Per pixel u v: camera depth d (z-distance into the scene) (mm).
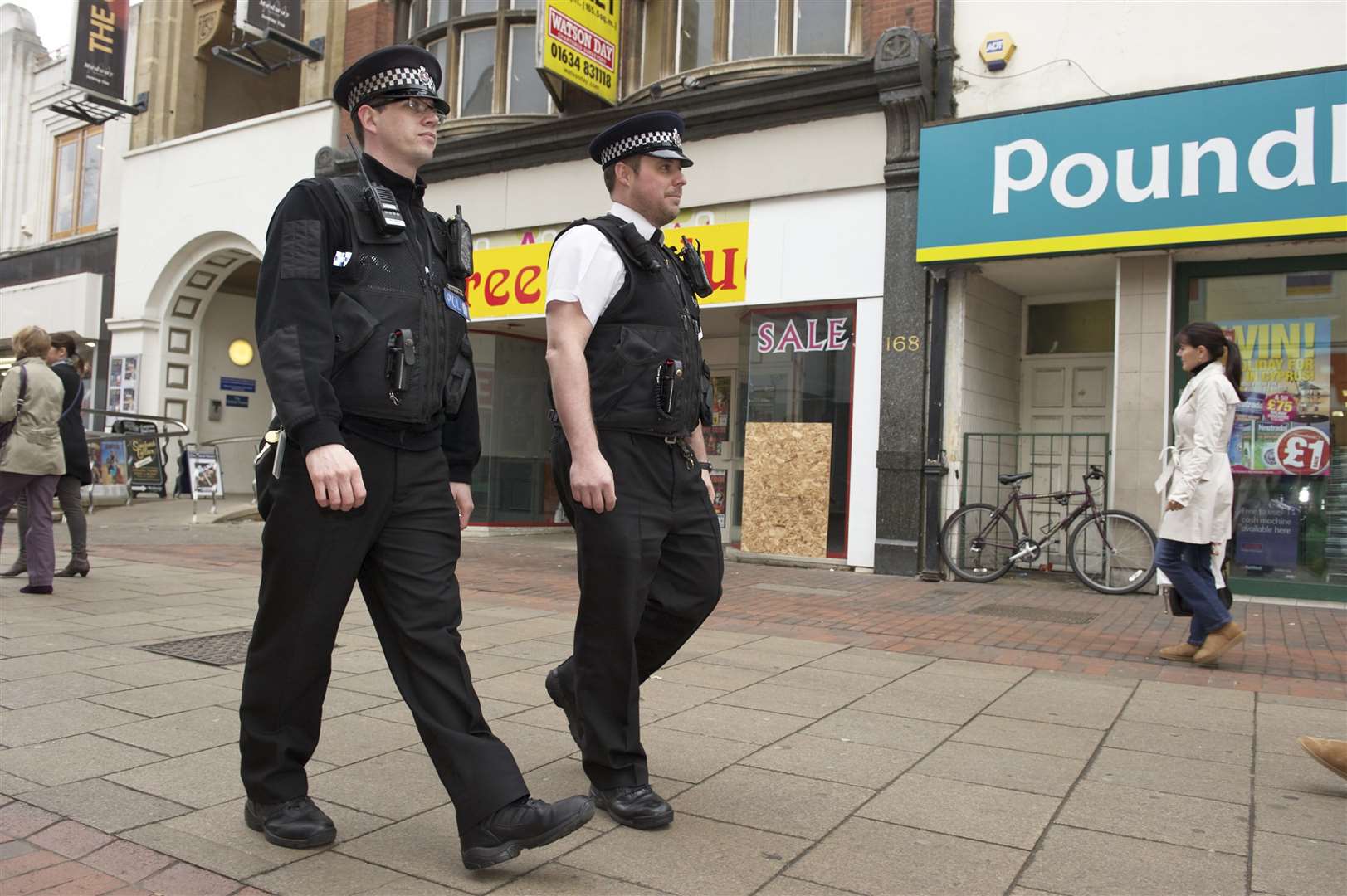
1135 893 2463
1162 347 8250
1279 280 8086
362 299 2521
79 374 7492
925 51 9031
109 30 16422
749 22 10516
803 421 10039
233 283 17844
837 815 2973
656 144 2926
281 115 14875
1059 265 8945
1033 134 8477
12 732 3588
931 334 9195
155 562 8742
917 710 4250
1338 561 7754
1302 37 7750
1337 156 7316
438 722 2475
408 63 2637
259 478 2582
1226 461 5324
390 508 2559
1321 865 2646
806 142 9828
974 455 9438
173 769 3232
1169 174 7902
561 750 3551
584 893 2406
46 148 19297
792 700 4375
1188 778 3379
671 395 2859
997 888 2480
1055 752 3670
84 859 2533
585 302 2775
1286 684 4891
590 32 10992
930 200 8953
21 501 7359
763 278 10062
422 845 2686
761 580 8836
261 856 2572
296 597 2531
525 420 13523
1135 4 8367
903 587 8516
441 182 12586
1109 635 6277
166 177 16328
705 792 3150
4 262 19625
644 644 3084
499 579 8516
